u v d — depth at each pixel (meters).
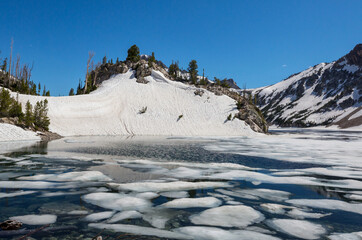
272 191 9.18
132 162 15.32
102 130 49.06
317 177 11.70
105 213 6.67
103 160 15.97
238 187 9.75
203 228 5.75
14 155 17.81
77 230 5.50
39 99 49.66
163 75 82.50
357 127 125.81
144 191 8.97
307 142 35.06
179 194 8.70
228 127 59.41
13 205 7.22
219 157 18.33
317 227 5.89
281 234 5.47
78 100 56.09
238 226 5.91
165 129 55.94
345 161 16.80
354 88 185.38
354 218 6.52
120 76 79.31
